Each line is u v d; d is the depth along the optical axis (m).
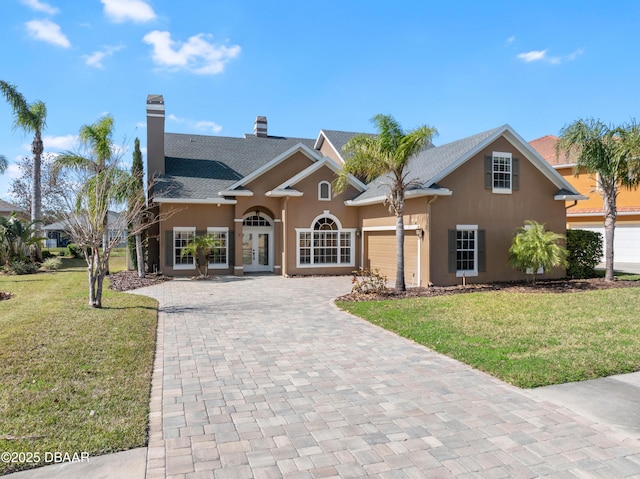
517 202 16.09
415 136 12.26
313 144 26.42
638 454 3.67
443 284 14.94
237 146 24.02
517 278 16.06
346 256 20.25
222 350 6.93
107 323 8.45
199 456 3.63
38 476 3.30
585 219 25.80
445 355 6.59
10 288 14.02
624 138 14.20
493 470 3.42
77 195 11.07
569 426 4.18
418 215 15.34
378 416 4.43
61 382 5.23
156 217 19.56
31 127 22.56
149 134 20.08
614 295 11.79
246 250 21.16
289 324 8.91
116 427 4.07
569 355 6.29
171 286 15.51
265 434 4.04
